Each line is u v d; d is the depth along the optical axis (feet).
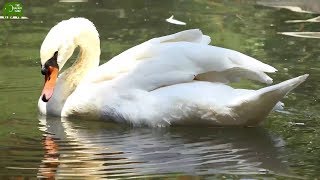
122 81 32.37
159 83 31.91
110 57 42.75
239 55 31.81
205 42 33.55
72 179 24.89
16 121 32.27
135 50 33.09
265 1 59.57
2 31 50.11
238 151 28.17
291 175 25.36
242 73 32.22
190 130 31.14
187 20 52.90
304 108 33.53
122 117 32.07
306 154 27.71
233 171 25.80
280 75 38.78
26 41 47.42
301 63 41.22
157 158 27.32
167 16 54.34
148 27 50.67
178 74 31.81
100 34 48.73
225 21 52.60
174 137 30.14
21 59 43.14
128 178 24.99
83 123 32.58
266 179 24.89
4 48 45.73
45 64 33.88
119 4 59.26
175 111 31.17
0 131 30.71
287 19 53.01
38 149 28.32
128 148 28.55
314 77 38.40
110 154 27.71
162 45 32.68
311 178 25.00
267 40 46.80
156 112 31.40
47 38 34.12
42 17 54.08
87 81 33.50
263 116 30.86
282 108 32.12
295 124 31.63
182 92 31.22
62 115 33.47
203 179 24.93
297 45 45.47
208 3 59.57
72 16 54.24
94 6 58.29
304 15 54.13
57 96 34.04
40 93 36.45
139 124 31.73
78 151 28.14
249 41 46.57
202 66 31.81
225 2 59.88
